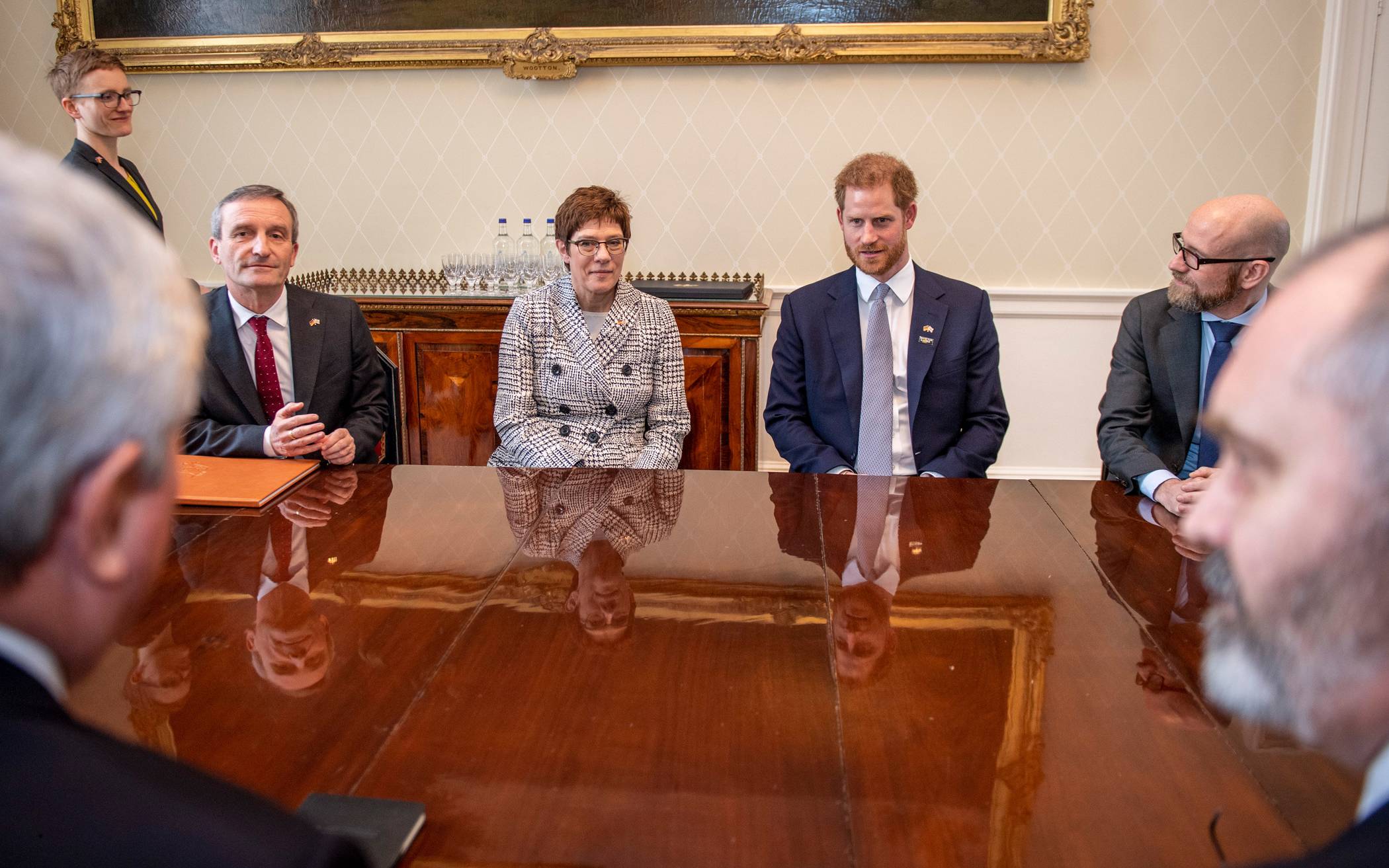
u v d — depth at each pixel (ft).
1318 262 1.53
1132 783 2.95
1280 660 1.53
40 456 1.34
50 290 1.33
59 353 1.33
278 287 7.77
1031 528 5.27
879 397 8.52
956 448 8.48
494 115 12.90
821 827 2.74
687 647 3.82
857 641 3.89
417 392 11.76
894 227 8.28
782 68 12.48
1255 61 12.11
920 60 12.16
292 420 6.53
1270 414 1.47
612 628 3.99
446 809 2.80
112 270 1.40
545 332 8.89
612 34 12.39
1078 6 11.83
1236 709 1.65
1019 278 12.82
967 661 3.73
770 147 12.71
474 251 13.25
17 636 1.51
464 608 4.15
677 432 8.94
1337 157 12.13
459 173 13.08
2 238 1.32
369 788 2.89
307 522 5.23
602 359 8.86
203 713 3.28
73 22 12.94
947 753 3.11
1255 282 7.22
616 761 3.05
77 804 1.36
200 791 1.48
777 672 3.63
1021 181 12.57
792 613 4.16
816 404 8.75
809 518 5.43
